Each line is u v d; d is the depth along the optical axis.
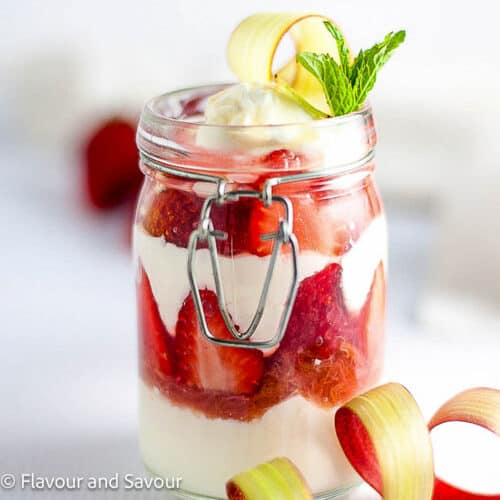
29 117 1.07
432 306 0.83
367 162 0.65
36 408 0.75
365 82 0.66
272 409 0.65
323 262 0.64
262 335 0.65
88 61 1.04
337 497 0.68
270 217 0.64
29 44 1.05
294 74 0.69
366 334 0.67
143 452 0.69
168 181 0.65
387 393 0.66
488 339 0.81
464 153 0.94
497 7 0.96
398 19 0.98
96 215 0.96
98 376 0.78
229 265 0.64
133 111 1.00
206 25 1.03
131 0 1.03
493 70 0.96
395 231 0.92
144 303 0.67
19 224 0.95
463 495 0.69
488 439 0.73
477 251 0.85
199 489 0.67
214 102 0.66
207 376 0.65
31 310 0.85
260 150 0.63
